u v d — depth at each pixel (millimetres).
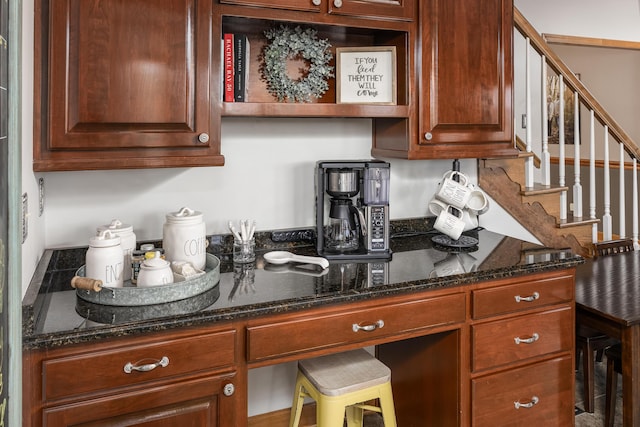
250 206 2229
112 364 1334
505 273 1863
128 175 2016
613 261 2842
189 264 1666
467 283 1810
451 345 1864
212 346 1451
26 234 1422
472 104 2188
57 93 1562
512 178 2748
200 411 1453
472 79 2180
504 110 2256
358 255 2057
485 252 2156
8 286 861
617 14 4367
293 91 2055
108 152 1647
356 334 1648
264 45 2121
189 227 1729
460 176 2357
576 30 4211
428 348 2016
